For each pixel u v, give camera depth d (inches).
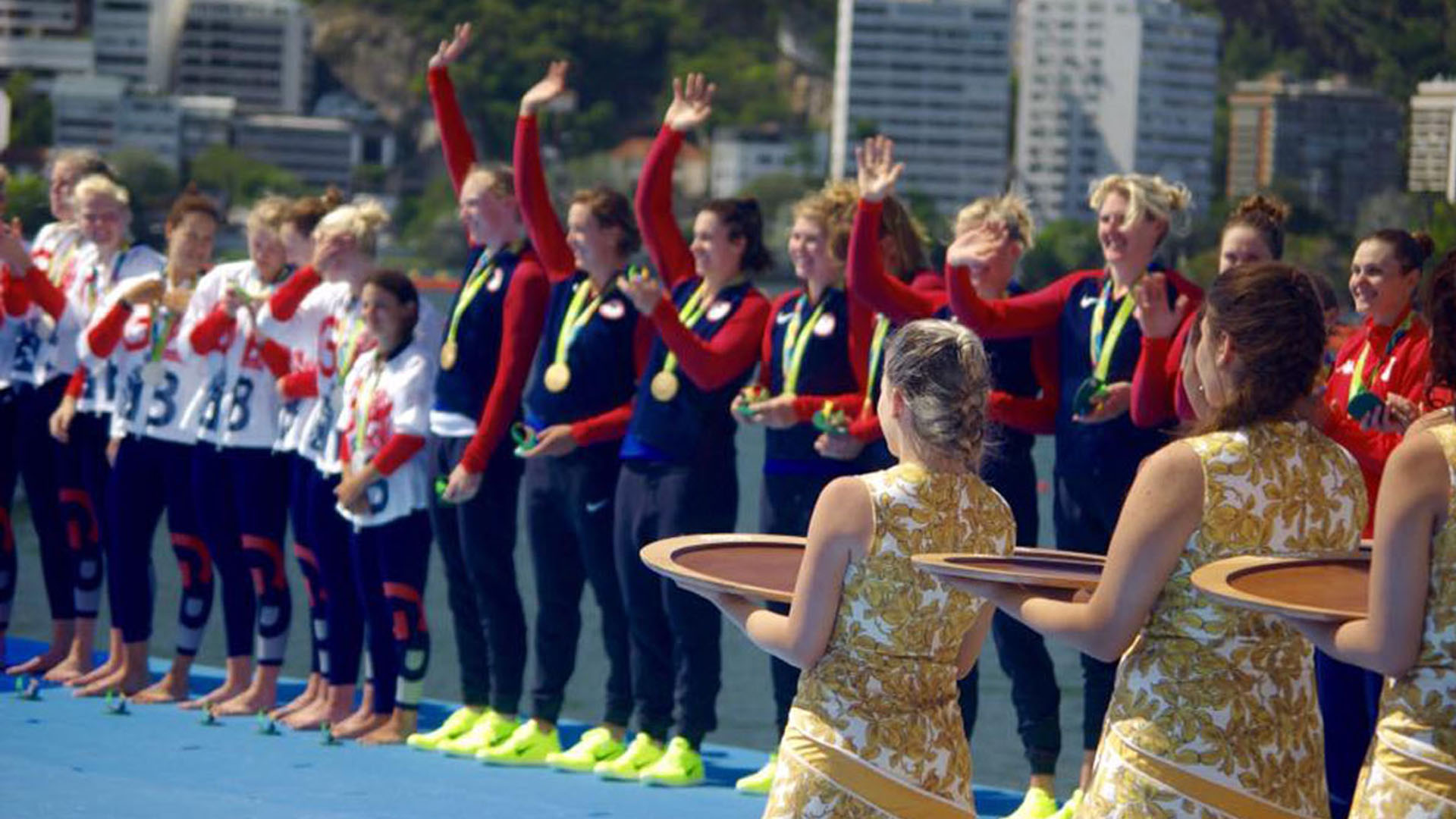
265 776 748.0
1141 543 370.6
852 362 711.7
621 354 771.4
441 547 819.4
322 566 840.9
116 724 844.6
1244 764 368.5
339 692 848.9
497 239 804.0
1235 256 610.9
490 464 792.3
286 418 858.1
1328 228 5654.5
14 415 965.2
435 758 792.9
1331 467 383.6
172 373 890.1
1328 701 589.3
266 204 871.1
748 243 745.0
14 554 980.6
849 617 399.5
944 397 400.5
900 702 400.5
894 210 729.0
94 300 937.5
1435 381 363.9
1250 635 370.3
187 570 899.4
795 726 404.8
